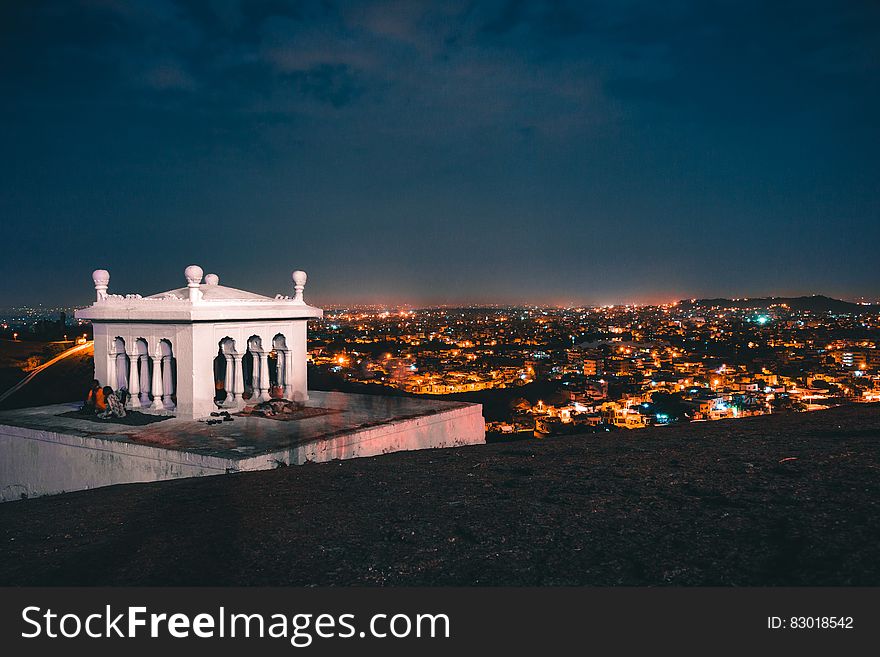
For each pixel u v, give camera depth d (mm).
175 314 13570
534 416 60750
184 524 6406
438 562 5000
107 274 15055
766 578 4410
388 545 5406
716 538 5121
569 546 5160
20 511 7703
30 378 42094
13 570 5352
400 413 14383
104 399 14039
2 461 13047
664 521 5605
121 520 6797
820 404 73688
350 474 8500
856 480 6488
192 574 5023
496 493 6949
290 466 9828
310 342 123625
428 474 8227
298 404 14875
